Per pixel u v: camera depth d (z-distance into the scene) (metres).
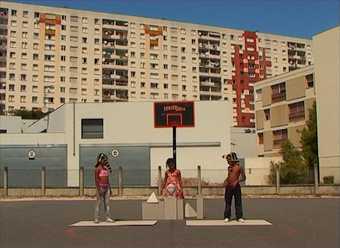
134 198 33.34
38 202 30.00
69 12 115.81
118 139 49.31
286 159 55.34
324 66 52.28
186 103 44.69
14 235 13.34
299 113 64.81
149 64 121.31
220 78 127.38
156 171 42.44
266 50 132.50
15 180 43.47
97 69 117.06
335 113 50.91
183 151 48.94
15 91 111.44
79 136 49.34
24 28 112.75
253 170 48.09
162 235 12.92
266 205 24.69
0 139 48.94
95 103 49.78
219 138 48.78
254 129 77.19
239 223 15.69
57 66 114.38
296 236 12.59
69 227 15.11
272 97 69.38
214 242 11.62
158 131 49.31
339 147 50.31
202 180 39.22
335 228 14.20
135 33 120.69
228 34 129.25
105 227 14.98
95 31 117.38
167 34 123.38
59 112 51.56
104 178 16.20
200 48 126.00
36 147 49.00
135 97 119.81
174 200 17.22
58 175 43.47
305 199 30.66
